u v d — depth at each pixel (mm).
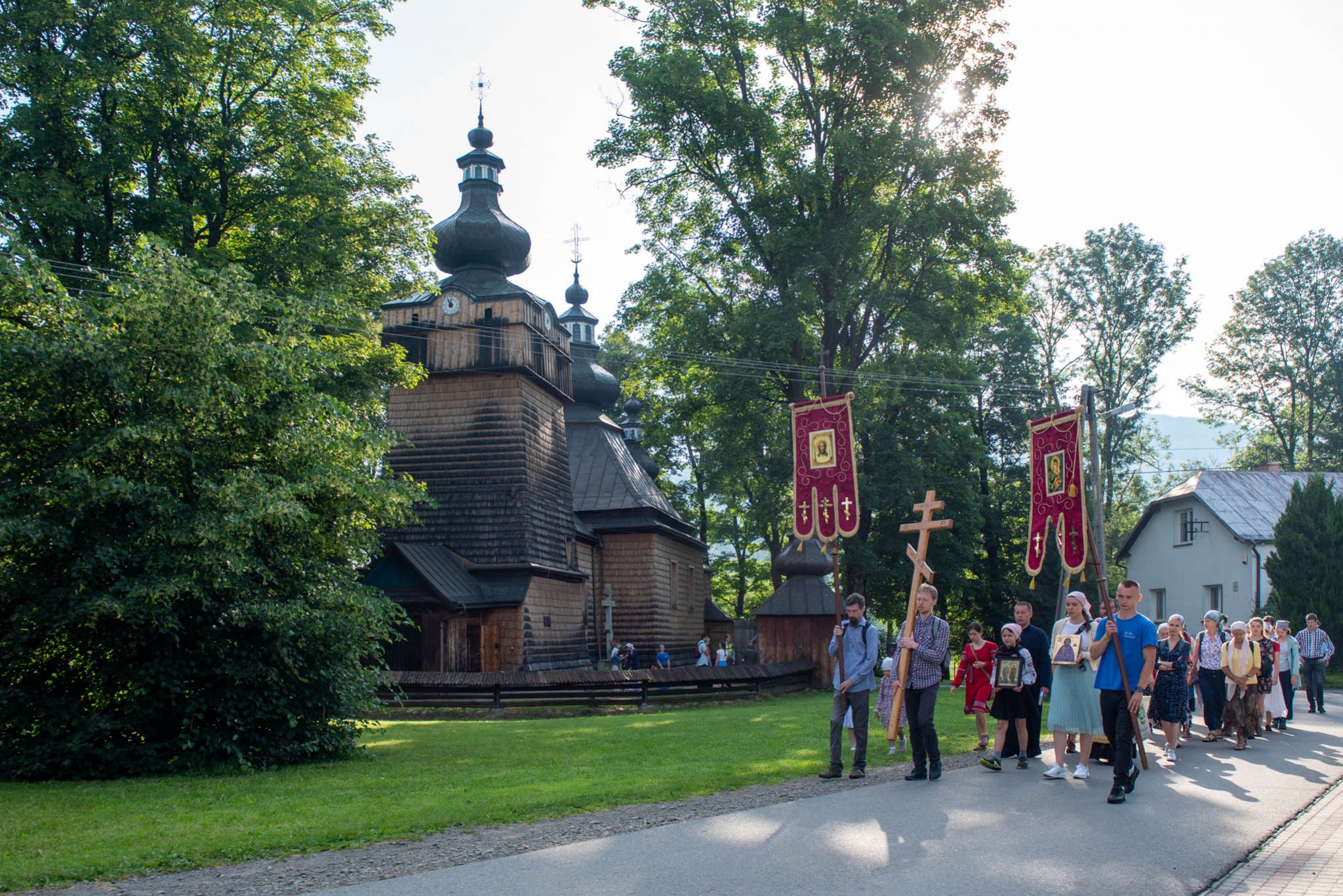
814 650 33438
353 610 15914
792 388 37594
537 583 35500
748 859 7453
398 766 14227
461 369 36094
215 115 27328
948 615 49000
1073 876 6934
